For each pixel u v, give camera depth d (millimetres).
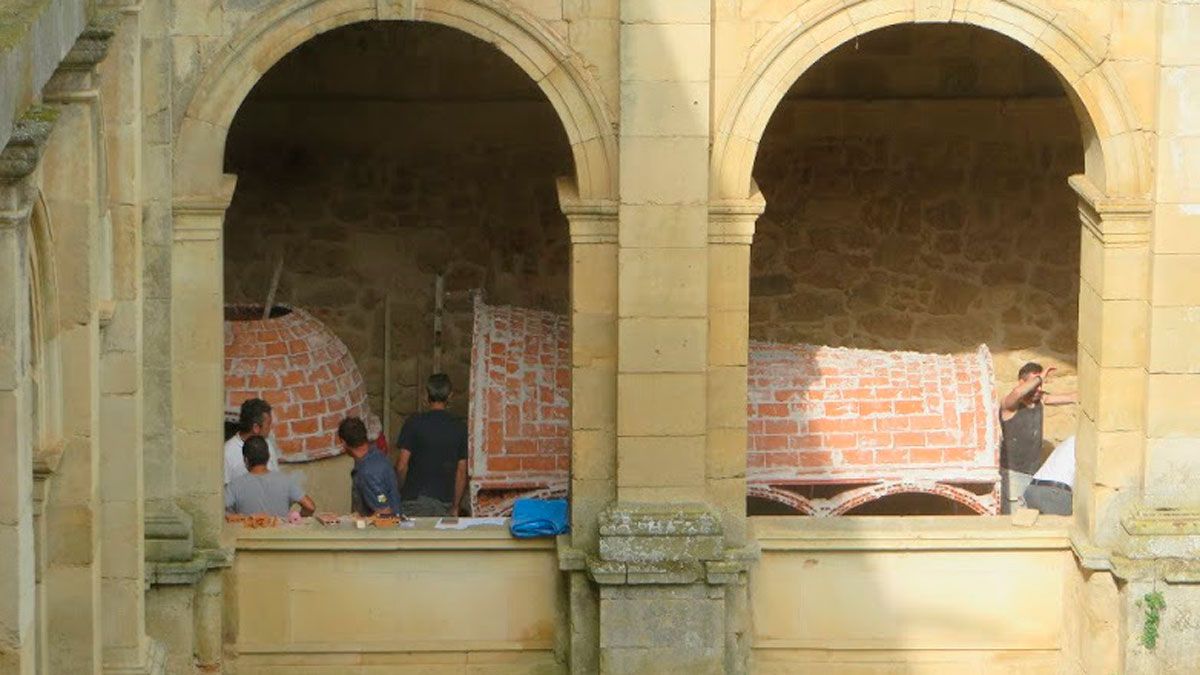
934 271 22938
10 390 13367
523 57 17938
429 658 18938
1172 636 18391
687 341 18141
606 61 17938
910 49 22656
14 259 13281
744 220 18125
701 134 17859
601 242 18172
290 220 22531
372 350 22734
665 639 18406
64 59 15141
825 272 22922
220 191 17938
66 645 16000
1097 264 18484
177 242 17984
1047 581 19109
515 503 19250
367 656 18875
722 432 18422
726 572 18281
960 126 22812
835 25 18016
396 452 22734
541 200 22672
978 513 20250
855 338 22906
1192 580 18266
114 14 15812
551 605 18938
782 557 18844
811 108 22719
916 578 18984
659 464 18297
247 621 18781
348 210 22562
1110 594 18562
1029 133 22844
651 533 18266
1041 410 21047
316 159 22453
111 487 16984
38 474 15180
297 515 19125
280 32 17844
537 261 22750
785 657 18984
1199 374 18281
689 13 17719
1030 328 23000
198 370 18156
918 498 21938
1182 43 17922
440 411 20359
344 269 22641
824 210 22859
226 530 18703
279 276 22391
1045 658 19188
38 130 13117
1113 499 18578
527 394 20219
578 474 18438
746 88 17984
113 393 16906
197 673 18531
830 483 19969
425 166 22562
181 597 18234
